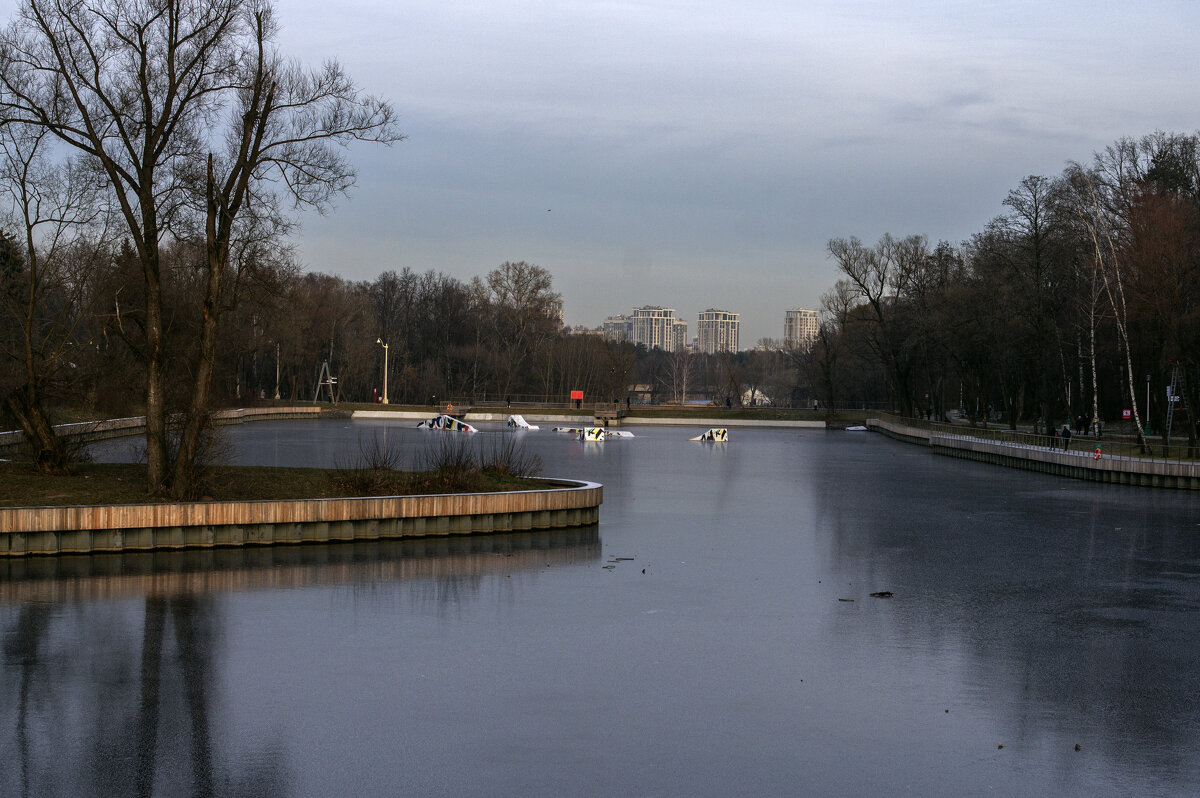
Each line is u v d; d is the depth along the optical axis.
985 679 17.50
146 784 12.71
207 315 29.52
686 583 25.14
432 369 135.62
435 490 32.47
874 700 16.28
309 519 28.53
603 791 12.66
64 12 28.33
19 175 32.78
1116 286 63.78
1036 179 68.25
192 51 29.33
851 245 97.44
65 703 15.60
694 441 88.56
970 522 37.47
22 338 46.62
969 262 95.00
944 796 12.71
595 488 34.56
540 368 141.62
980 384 89.69
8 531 25.58
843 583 25.58
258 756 13.62
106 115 30.00
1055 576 27.03
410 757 13.65
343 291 126.56
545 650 18.81
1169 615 22.55
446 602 22.45
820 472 58.53
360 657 18.17
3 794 12.37
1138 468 51.81
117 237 40.06
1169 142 71.38
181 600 22.06
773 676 17.44
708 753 13.95
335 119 30.20
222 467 31.84
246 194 29.66
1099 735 14.87
